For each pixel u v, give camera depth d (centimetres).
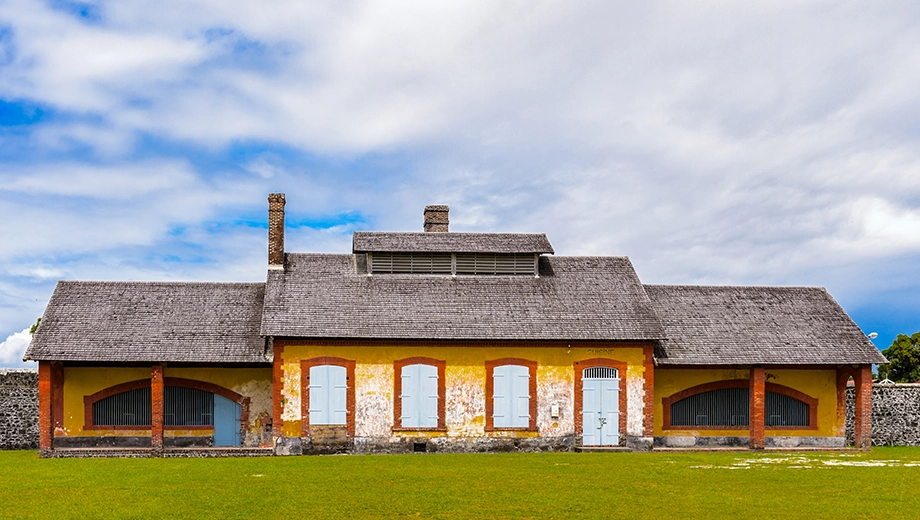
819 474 2225
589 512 1673
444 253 3159
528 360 2916
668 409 3091
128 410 2997
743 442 3091
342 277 3103
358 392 2850
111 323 2939
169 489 1958
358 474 2212
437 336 2853
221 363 2919
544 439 2900
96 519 1612
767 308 3259
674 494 1881
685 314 3191
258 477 2159
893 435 3309
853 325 3183
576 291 3120
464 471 2275
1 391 3106
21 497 1859
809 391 3155
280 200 3148
